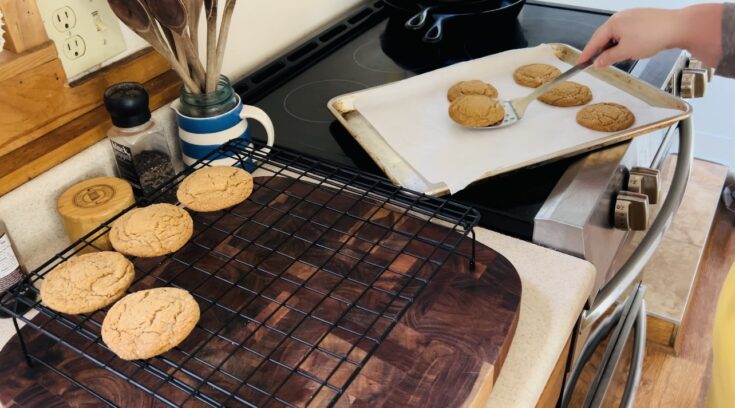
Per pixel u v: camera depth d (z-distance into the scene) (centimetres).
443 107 111
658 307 171
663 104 105
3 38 75
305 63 128
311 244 77
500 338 64
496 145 101
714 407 86
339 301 70
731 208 220
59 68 81
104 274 70
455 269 73
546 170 94
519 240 84
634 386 104
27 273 78
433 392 59
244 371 62
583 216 81
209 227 79
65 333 67
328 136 105
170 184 91
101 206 79
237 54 118
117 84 83
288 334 63
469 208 77
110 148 88
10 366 64
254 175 95
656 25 90
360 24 143
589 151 95
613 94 111
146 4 78
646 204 89
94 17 85
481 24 128
